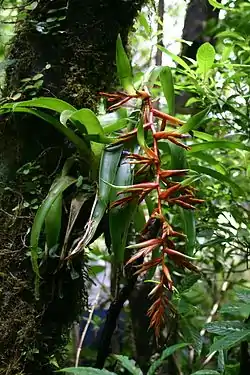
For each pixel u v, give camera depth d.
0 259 1.14
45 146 1.16
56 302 1.17
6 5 1.30
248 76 1.33
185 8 1.76
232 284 1.93
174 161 1.02
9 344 1.12
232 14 1.36
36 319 1.14
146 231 0.86
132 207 0.97
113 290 1.92
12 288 1.13
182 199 0.86
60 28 1.19
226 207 1.52
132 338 1.83
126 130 1.08
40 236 1.12
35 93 1.16
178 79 1.55
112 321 1.34
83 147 1.08
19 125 1.16
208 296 2.01
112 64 1.22
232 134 1.50
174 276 1.55
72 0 1.19
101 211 0.99
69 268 1.10
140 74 1.35
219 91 1.48
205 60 1.24
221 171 1.28
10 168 1.17
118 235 0.97
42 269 1.12
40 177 1.15
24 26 1.21
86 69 1.19
